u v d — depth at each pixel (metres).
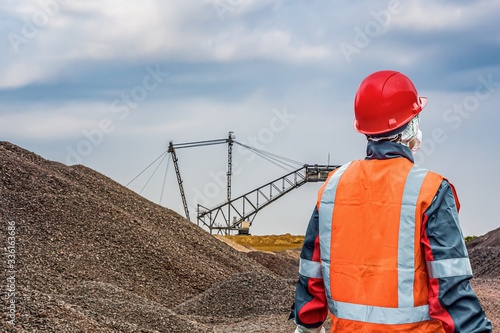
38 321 8.57
